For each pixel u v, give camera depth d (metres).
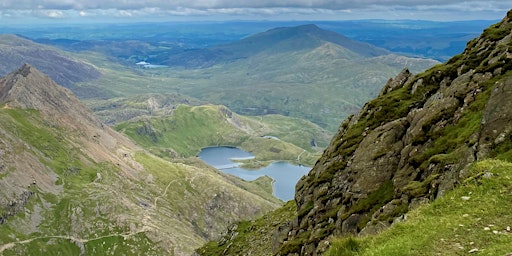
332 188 71.62
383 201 55.62
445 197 36.84
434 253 28.58
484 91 58.56
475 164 39.06
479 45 78.50
